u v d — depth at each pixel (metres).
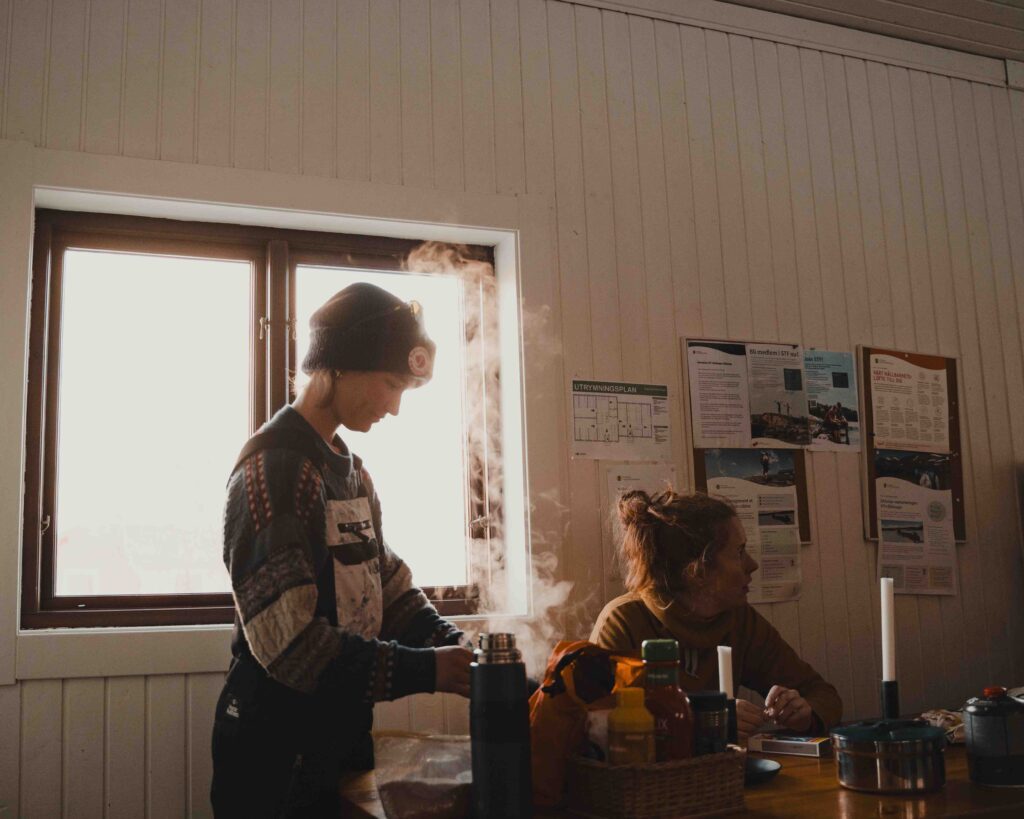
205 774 2.43
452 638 2.05
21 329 2.43
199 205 2.63
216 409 2.72
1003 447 3.51
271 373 2.74
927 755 1.56
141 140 2.60
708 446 3.06
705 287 3.16
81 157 2.52
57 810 2.31
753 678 2.49
